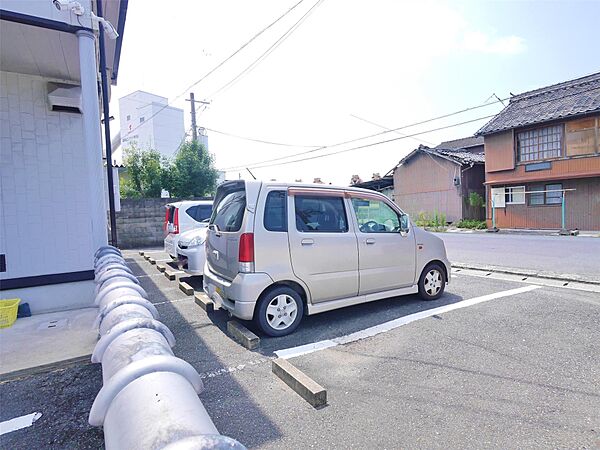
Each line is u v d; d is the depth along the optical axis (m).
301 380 2.46
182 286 5.45
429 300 4.58
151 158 16.67
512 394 2.38
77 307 4.53
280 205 3.52
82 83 3.66
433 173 20.45
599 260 7.39
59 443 1.96
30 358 2.95
